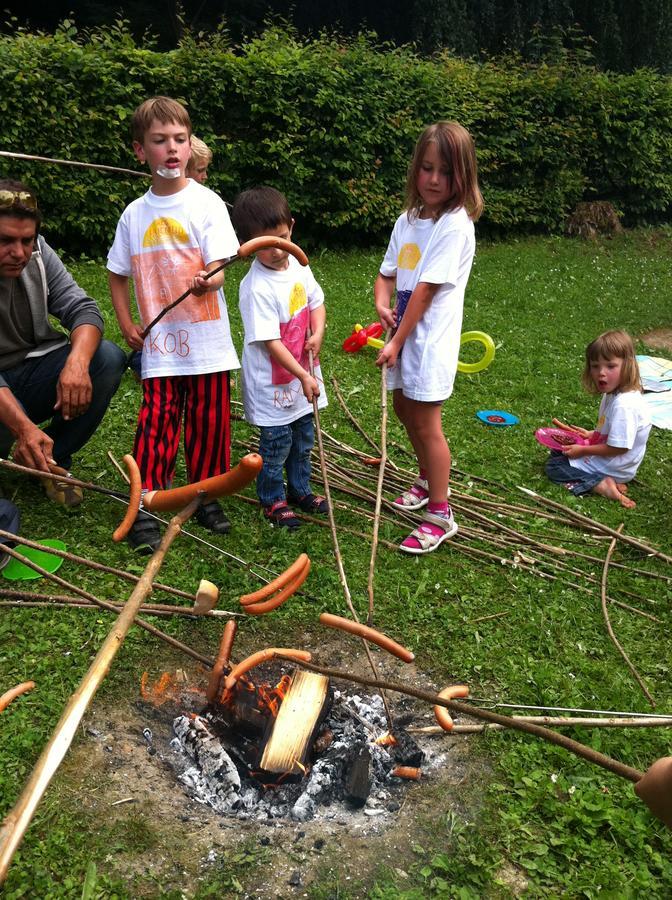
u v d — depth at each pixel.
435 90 12.59
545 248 13.76
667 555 4.48
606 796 2.72
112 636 1.69
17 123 9.13
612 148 14.84
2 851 1.22
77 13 21.11
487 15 20.78
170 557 3.86
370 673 3.27
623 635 3.69
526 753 2.88
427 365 4.11
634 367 5.21
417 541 4.20
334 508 4.53
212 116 10.88
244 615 3.52
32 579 3.57
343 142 11.52
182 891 2.28
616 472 5.20
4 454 4.30
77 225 9.62
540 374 7.59
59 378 4.03
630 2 22.03
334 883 2.34
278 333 4.09
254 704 2.89
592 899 2.37
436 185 4.03
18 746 2.67
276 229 4.09
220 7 22.27
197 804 2.62
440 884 2.36
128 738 2.82
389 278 4.51
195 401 4.16
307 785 2.67
